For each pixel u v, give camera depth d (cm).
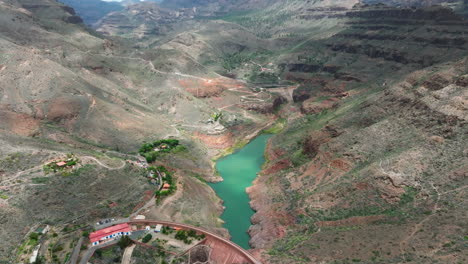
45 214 11169
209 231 11762
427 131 12925
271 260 9762
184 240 11044
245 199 15100
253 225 13062
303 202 12800
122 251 10444
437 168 11356
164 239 11119
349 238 9988
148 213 12475
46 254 9800
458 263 7562
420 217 9894
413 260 8162
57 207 11556
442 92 13662
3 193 11381
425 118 13375
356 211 11375
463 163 11019
